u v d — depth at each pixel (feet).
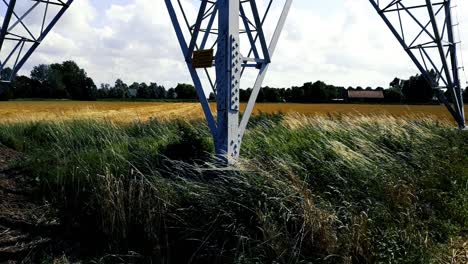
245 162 17.94
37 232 18.58
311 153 22.79
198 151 23.76
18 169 26.09
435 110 125.08
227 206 16.44
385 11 42.65
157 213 17.60
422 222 17.48
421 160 24.63
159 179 19.52
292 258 14.01
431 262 14.40
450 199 19.71
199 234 16.66
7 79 28.66
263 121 43.65
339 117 43.75
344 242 14.34
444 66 41.29
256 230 15.62
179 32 22.06
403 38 42.01
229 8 18.56
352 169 20.31
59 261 16.33
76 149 28.63
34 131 40.27
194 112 106.52
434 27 39.73
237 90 19.21
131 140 30.32
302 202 15.40
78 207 20.54
